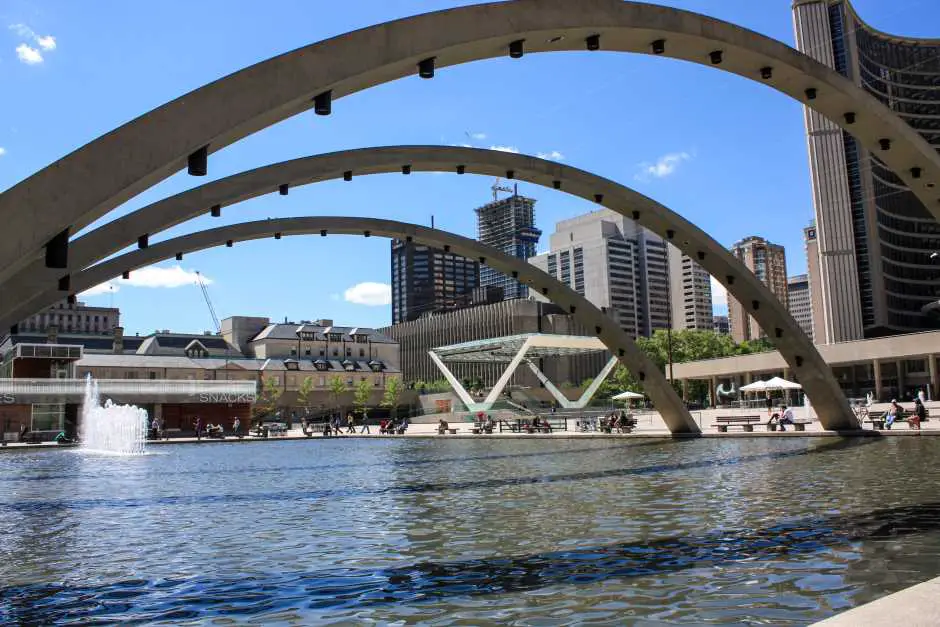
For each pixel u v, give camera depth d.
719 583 8.37
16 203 7.84
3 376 72.12
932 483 16.39
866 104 17.19
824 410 32.66
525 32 11.62
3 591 9.01
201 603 8.27
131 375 93.38
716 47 14.95
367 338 123.19
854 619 4.22
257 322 124.19
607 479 20.41
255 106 9.10
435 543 11.51
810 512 13.13
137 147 8.45
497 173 24.31
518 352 67.69
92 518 15.34
